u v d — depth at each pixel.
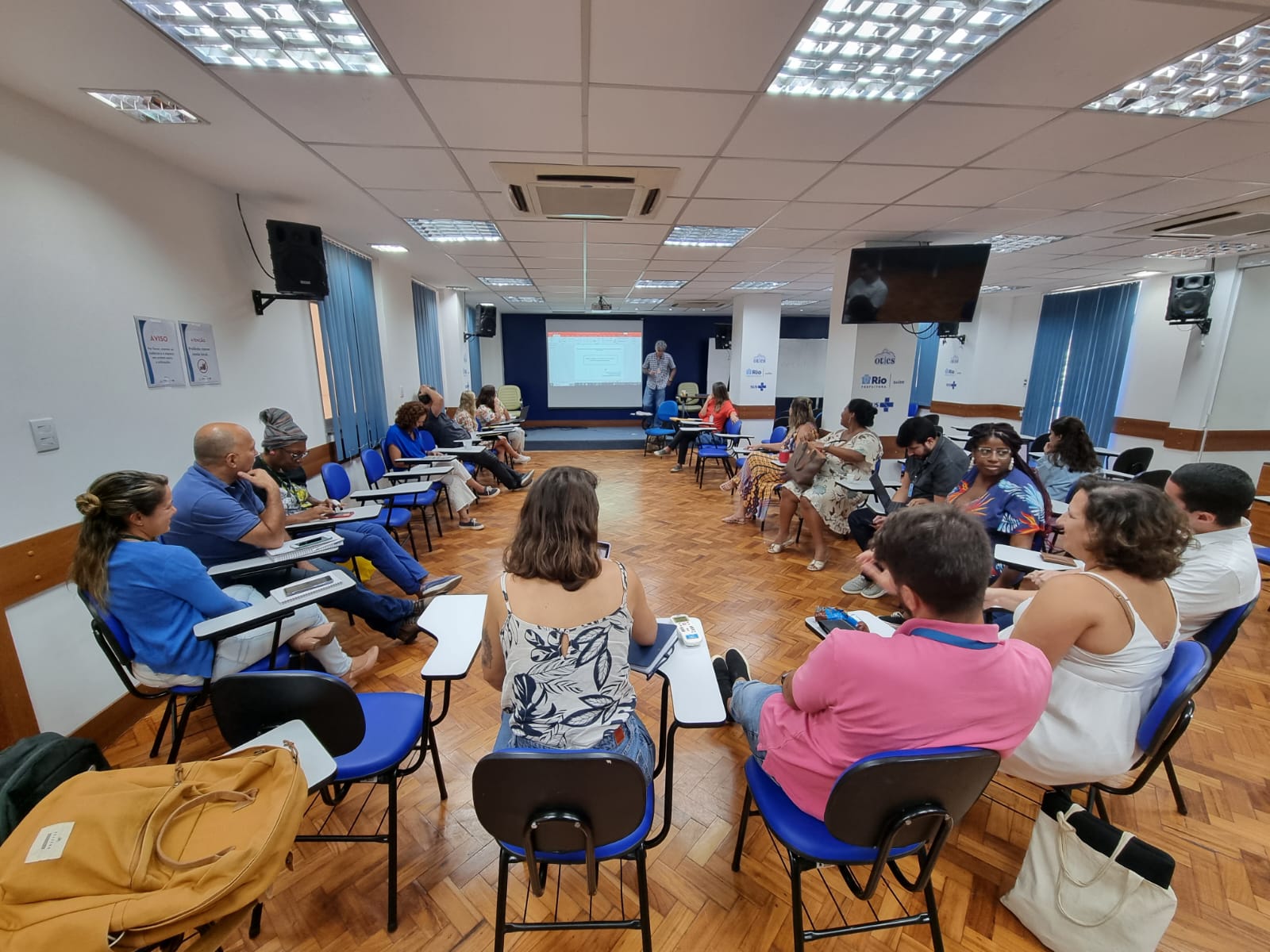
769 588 3.29
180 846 0.91
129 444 2.22
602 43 1.61
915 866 1.47
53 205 1.89
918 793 0.94
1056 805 1.25
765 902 1.36
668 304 9.30
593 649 1.07
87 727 1.88
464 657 1.36
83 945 0.78
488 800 0.95
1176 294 5.18
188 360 2.60
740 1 1.41
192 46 1.61
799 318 11.69
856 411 3.60
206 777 1.02
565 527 1.08
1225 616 1.54
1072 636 1.21
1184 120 2.14
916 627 0.95
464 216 3.52
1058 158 2.54
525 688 1.07
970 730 0.92
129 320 2.23
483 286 7.04
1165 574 1.19
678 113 2.07
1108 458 6.06
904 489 3.33
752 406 7.91
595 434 10.52
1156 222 3.72
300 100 1.92
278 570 2.25
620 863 1.47
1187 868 1.45
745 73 1.78
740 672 1.78
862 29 1.62
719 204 3.27
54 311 1.89
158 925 0.81
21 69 1.63
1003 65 1.75
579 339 11.27
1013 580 2.44
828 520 3.56
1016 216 3.56
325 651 2.01
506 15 1.47
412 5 1.42
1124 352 6.65
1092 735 1.22
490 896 1.37
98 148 2.09
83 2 1.37
